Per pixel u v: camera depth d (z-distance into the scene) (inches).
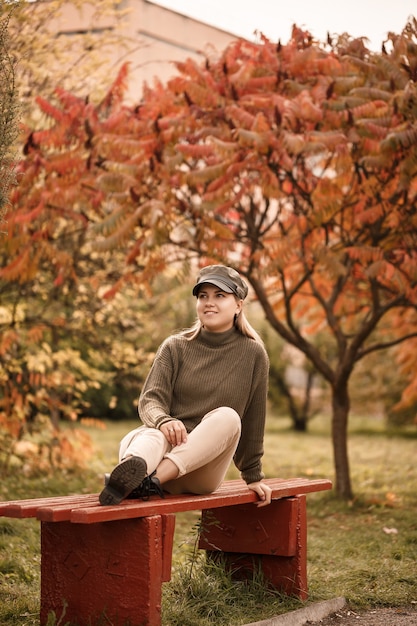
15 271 314.2
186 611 156.0
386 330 442.3
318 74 300.2
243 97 292.4
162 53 636.1
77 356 419.5
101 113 345.7
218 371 166.4
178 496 156.7
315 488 182.5
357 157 295.0
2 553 214.4
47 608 149.4
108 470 421.4
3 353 372.5
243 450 170.2
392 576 200.4
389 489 384.5
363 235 345.4
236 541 179.0
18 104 180.7
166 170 289.3
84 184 318.7
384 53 293.9
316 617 168.6
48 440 451.2
